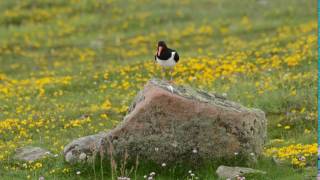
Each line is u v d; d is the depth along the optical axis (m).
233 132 17.88
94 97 29.20
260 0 49.81
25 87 31.78
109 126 24.16
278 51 34.22
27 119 25.22
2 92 30.78
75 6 50.12
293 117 24.22
